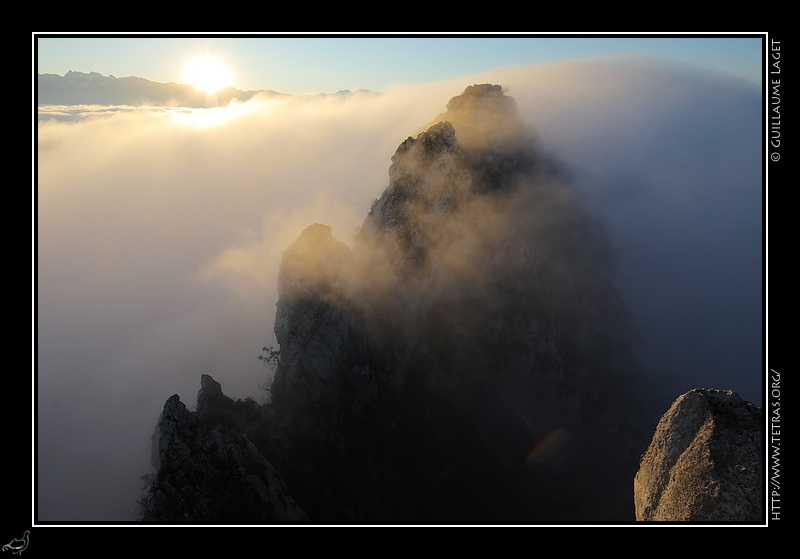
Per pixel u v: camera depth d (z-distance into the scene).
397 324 74.12
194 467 42.34
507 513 73.12
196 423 45.28
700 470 27.47
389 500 63.56
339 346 66.94
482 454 78.38
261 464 46.16
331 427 63.22
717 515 25.88
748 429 27.92
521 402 86.31
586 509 79.25
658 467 30.58
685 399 30.56
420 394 76.69
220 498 41.16
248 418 57.62
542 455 84.00
